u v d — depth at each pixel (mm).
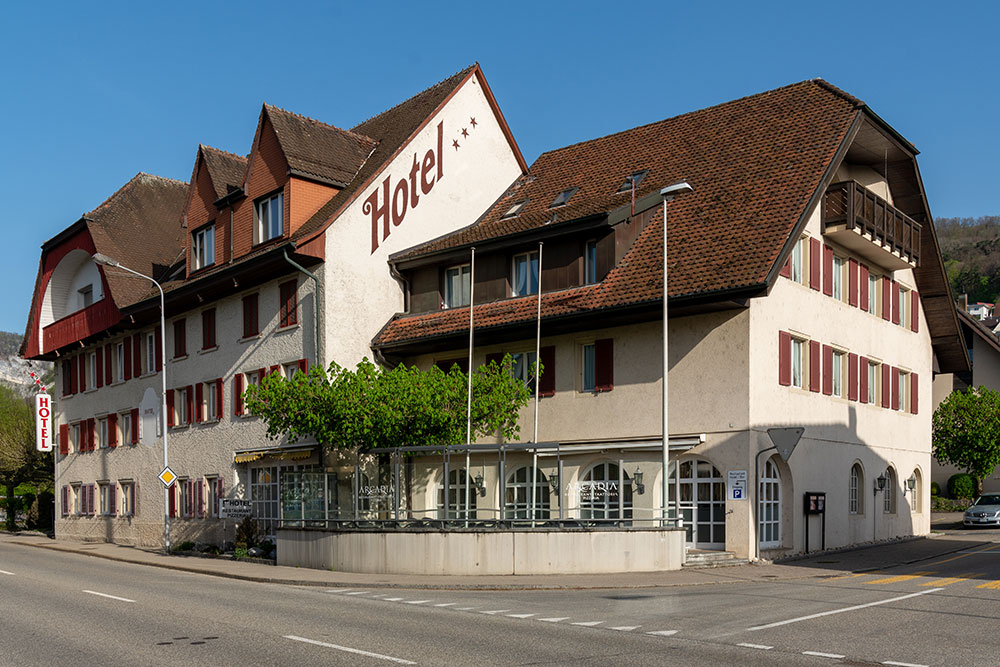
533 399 27062
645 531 21062
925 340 34438
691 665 9688
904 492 31828
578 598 16391
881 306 30844
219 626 12750
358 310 29594
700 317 23969
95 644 11320
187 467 35406
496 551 20656
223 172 35031
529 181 34344
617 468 25344
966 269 120250
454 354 29141
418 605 15398
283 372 30766
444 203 32469
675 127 31469
